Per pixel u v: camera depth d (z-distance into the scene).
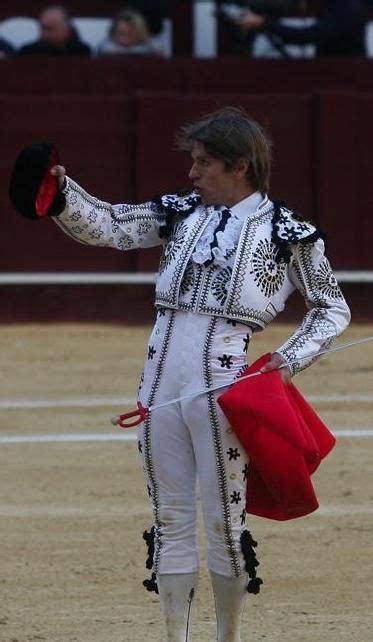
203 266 9.58
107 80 30.53
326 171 30.69
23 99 30.17
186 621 9.88
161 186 30.45
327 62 30.84
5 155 30.25
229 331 9.59
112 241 9.89
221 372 9.55
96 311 30.25
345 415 20.91
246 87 30.73
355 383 23.45
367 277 30.70
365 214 30.92
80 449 18.58
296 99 30.61
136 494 16.25
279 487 9.46
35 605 12.20
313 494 9.52
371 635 11.38
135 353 26.28
